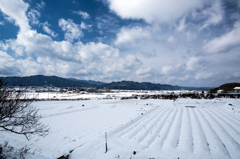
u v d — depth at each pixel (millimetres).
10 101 5516
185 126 12766
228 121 14055
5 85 5406
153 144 8828
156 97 42438
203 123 13641
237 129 11641
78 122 14492
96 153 7395
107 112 20172
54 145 8805
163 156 6801
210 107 23406
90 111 21375
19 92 5762
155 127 12367
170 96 41031
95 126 12930
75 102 35938
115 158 6617
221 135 10430
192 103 27828
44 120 15344
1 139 9125
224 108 21844
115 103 32094
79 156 7383
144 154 6891
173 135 10508
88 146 8172
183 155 7074
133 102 32906
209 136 10312
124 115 17594
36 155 7121
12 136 9750
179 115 17266
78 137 10250
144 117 16281
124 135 10398
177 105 26281
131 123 13672
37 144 8891
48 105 28641
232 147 8461
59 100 42562
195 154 7402
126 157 6633
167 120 14852
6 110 5305
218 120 14578
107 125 13141
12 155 6168
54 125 13367
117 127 11906
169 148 8273
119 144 8258
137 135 10367
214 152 7867
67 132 11328
